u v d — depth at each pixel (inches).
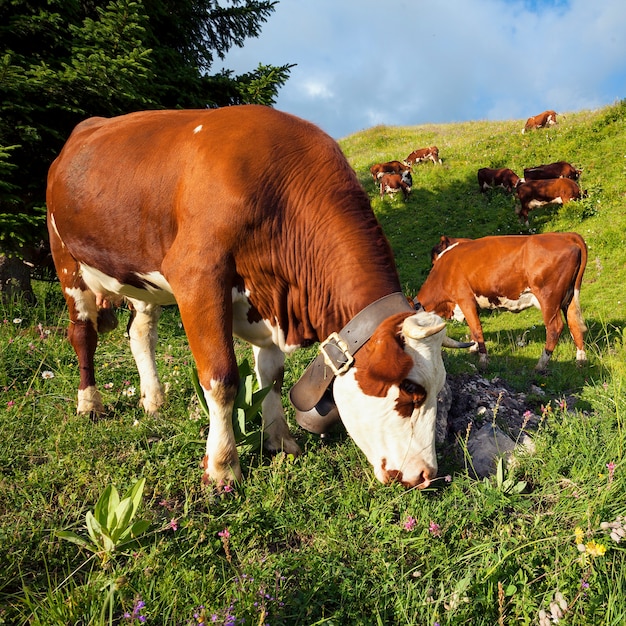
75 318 174.2
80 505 123.3
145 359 176.2
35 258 315.6
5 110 254.1
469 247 302.8
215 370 125.1
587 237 526.3
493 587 99.0
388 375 105.0
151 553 102.1
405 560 109.9
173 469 135.5
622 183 615.2
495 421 170.4
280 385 152.6
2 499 124.3
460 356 279.7
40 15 262.5
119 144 148.0
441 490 134.3
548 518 121.3
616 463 135.6
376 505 125.2
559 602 89.9
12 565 99.7
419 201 712.4
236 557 110.7
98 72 255.0
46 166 288.2
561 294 274.8
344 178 126.0
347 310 118.9
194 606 91.9
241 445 144.7
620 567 102.7
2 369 191.6
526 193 600.7
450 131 1111.0
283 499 126.3
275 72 365.1
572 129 788.6
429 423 111.1
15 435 151.6
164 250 136.7
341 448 151.0
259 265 125.9
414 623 92.7
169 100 338.3
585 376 242.1
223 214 121.4
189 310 125.0
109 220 145.1
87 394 170.7
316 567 105.3
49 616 88.0
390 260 123.0
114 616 93.9
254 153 123.8
